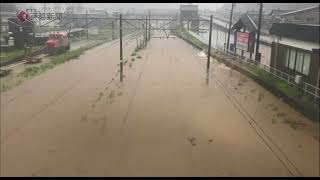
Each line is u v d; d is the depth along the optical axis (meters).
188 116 20.78
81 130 18.08
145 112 21.42
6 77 30.80
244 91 27.30
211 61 43.53
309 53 25.39
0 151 15.41
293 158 15.23
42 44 53.91
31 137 17.05
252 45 39.91
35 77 31.14
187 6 88.62
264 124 19.45
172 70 36.41
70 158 14.87
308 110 20.52
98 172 13.72
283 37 29.91
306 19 60.84
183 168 14.18
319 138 17.45
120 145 16.28
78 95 25.25
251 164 14.62
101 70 35.78
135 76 32.75
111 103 23.28
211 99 24.77
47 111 21.23
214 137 17.44
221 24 93.38
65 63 40.25
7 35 49.84
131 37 84.12
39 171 13.75
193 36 81.56
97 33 86.19
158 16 84.25
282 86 25.95
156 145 16.34
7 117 19.97
